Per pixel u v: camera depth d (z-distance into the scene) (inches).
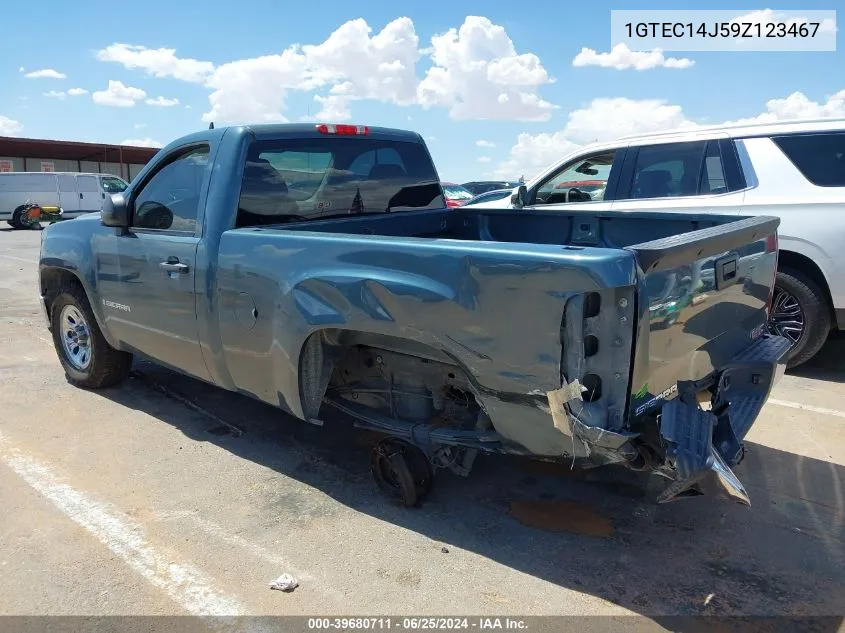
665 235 164.9
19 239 763.4
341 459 164.1
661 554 123.8
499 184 873.5
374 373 145.8
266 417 190.4
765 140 222.8
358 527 133.4
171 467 159.6
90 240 190.4
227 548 126.0
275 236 137.8
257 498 145.0
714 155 232.2
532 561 121.9
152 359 183.9
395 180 189.9
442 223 201.5
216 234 151.1
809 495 145.0
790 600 110.7
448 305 111.7
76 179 969.5
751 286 137.3
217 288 150.6
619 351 100.6
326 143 170.4
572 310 99.7
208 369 162.6
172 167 166.4
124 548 125.8
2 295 388.2
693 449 103.0
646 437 105.4
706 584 115.0
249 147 153.9
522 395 107.9
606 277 95.9
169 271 162.4
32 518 136.0
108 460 163.3
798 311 221.3
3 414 192.7
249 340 146.2
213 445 171.9
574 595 112.3
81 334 209.8
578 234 183.2
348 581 116.2
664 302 107.0
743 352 138.4
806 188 214.8
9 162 1421.0
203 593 112.9
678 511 138.9
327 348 137.3
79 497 144.9
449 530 132.3
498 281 106.0
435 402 136.5
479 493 146.7
